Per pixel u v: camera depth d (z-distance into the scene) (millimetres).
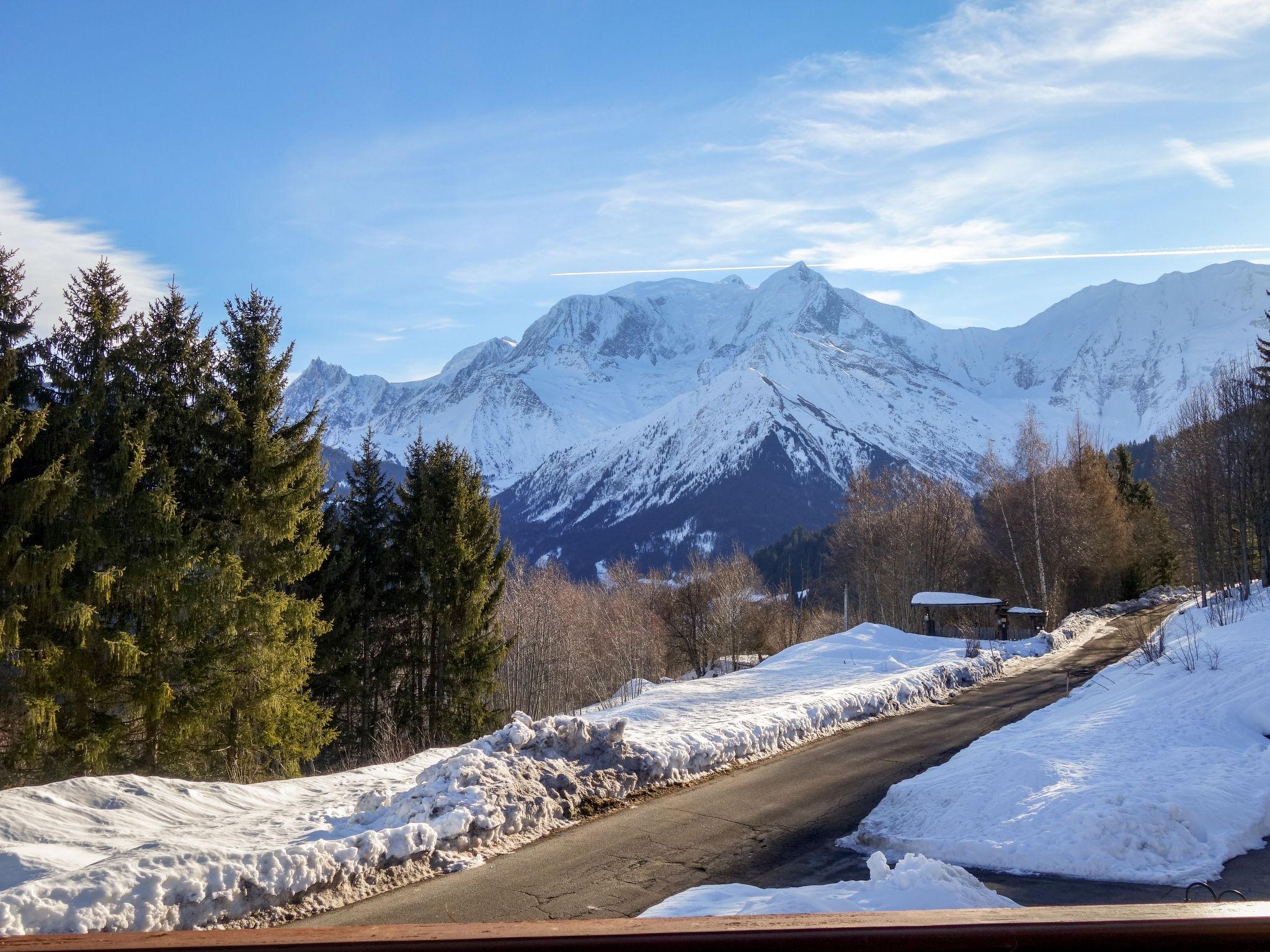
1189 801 10570
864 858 10453
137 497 19031
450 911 8617
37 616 17281
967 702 23891
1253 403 43250
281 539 22500
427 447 34875
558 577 66375
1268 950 1942
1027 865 9664
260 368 22984
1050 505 56406
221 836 9883
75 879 7719
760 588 65438
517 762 12547
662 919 2080
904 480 66938
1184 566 70000
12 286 19000
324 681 30516
